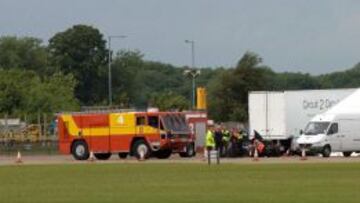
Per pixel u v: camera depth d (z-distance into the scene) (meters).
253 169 79.94
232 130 121.75
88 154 111.88
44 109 180.88
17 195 54.97
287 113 118.88
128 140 109.88
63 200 51.06
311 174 71.62
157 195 53.66
